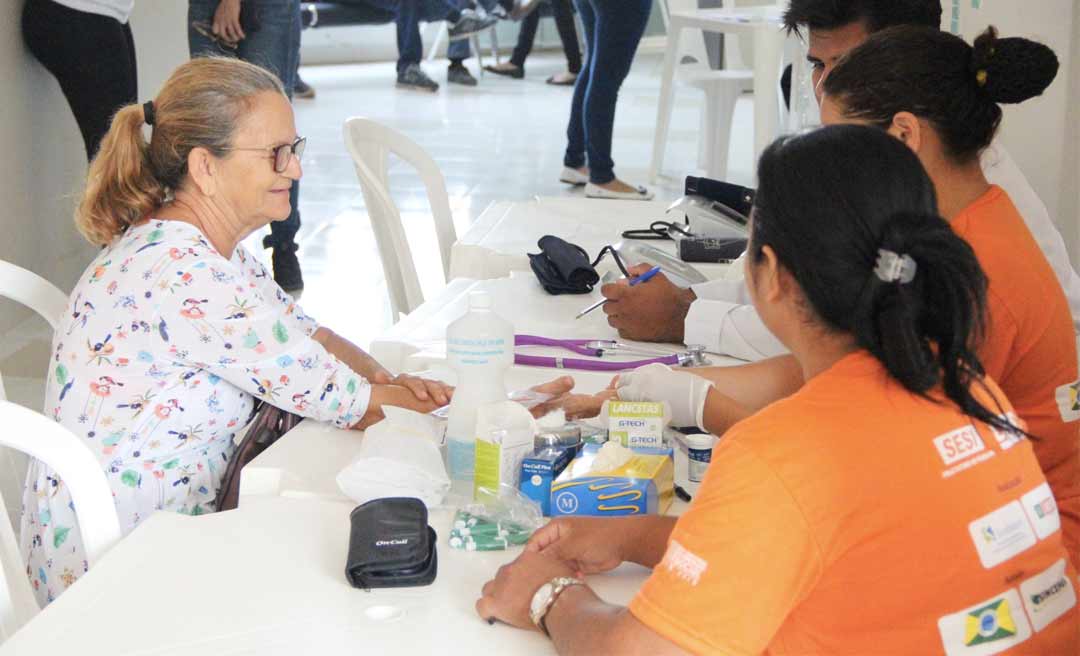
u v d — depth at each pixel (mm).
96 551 1576
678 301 2227
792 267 1097
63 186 4590
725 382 1836
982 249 1542
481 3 9562
